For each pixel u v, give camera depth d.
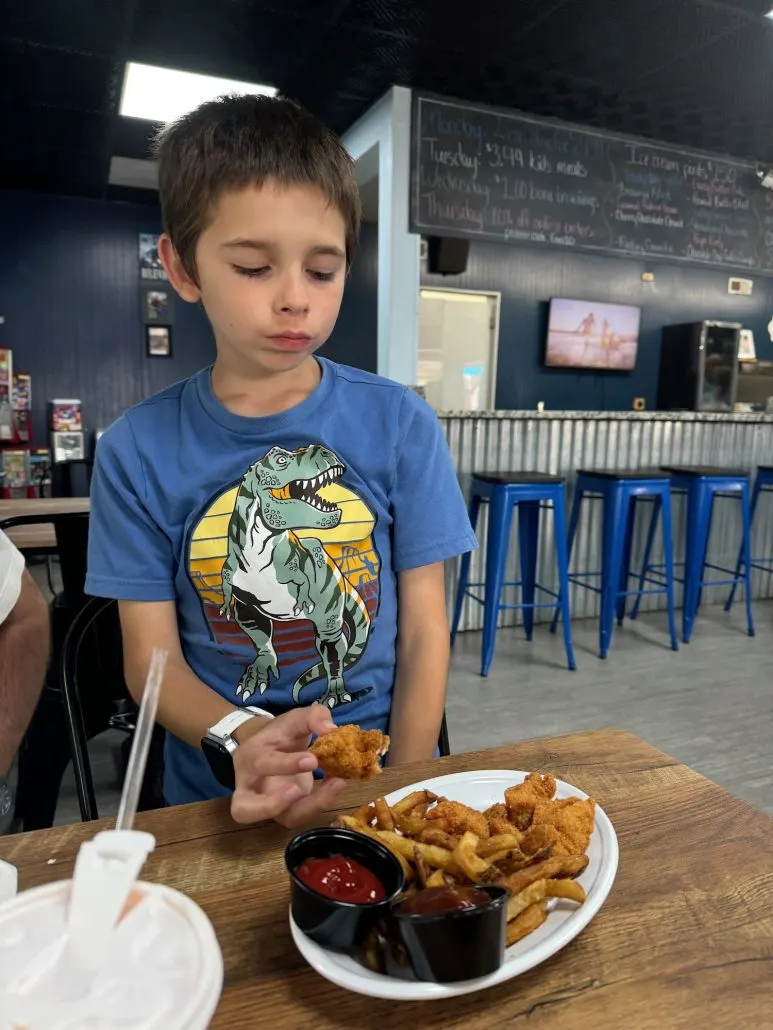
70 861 0.67
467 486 3.86
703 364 6.79
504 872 0.59
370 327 7.16
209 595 0.98
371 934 0.52
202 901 0.62
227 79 4.09
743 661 3.56
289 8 3.33
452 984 0.49
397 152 4.11
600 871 0.62
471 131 4.23
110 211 6.50
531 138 4.40
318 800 0.70
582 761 0.89
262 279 0.79
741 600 4.75
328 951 0.53
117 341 6.66
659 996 0.52
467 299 6.67
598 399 7.26
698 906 0.62
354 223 0.86
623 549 3.87
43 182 5.99
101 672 1.89
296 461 0.99
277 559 0.98
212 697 0.88
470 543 1.07
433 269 5.70
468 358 6.76
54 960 0.39
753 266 5.27
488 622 3.31
